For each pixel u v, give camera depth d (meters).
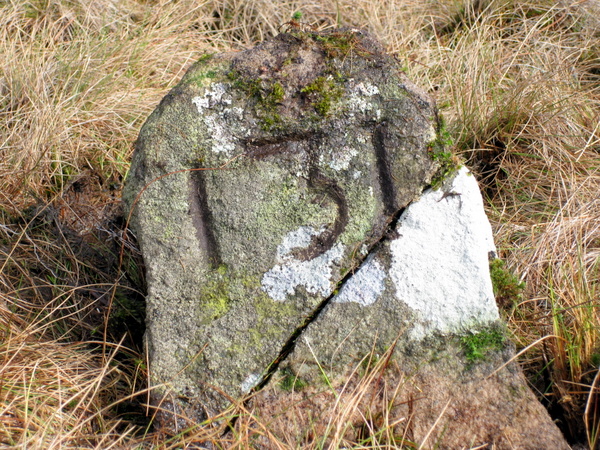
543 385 1.27
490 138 1.59
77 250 1.43
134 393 1.21
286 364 1.22
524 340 1.32
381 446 1.17
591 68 1.78
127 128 1.63
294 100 1.24
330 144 1.24
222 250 1.23
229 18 2.02
